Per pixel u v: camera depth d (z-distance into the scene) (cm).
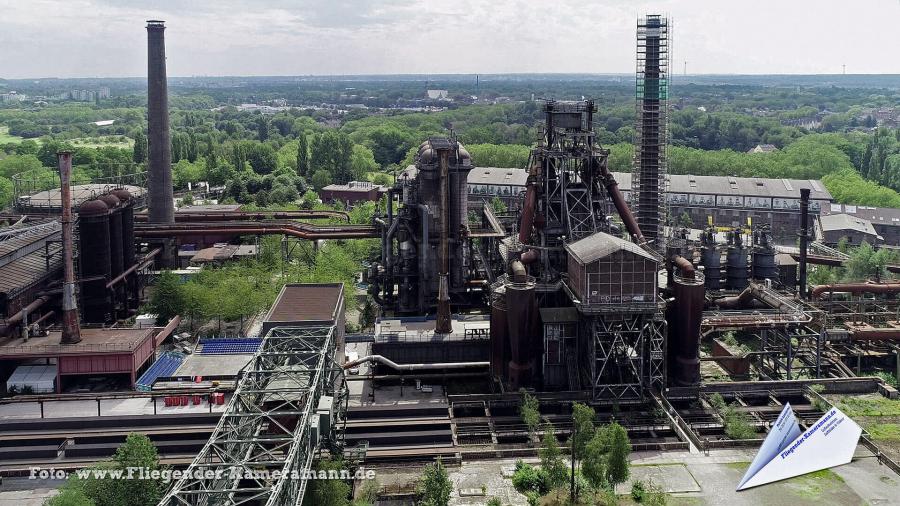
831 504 7769
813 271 16750
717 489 8062
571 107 11431
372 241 18412
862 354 11988
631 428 9312
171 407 9531
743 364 11325
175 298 13075
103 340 10769
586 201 11612
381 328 11588
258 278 14388
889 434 9338
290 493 6075
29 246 13050
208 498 5816
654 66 14462
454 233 13388
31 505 7694
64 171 10475
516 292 10000
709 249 14512
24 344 10556
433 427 9275
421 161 13362
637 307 9675
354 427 9144
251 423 6788
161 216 17675
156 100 17388
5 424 8950
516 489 8019
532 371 10406
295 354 7881
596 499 7850
